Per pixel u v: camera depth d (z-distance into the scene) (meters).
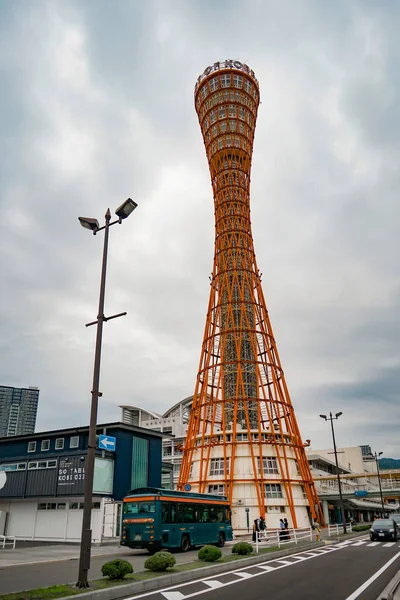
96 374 19.62
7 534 44.88
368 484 105.75
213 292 70.94
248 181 76.69
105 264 21.73
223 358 65.06
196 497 36.22
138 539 31.00
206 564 22.94
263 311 68.38
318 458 105.19
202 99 81.69
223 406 61.47
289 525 55.09
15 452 54.19
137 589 16.89
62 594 14.89
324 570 22.00
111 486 45.06
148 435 52.06
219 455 59.84
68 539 40.69
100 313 20.80
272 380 63.81
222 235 73.00
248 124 78.38
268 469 57.75
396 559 26.31
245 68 81.94
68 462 44.03
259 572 21.67
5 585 17.81
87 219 22.28
